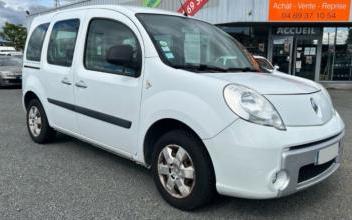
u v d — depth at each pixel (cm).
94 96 449
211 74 363
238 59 459
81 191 414
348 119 878
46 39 565
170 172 375
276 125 320
